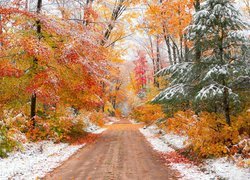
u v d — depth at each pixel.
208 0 11.63
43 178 9.24
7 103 15.53
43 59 14.38
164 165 11.28
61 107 19.03
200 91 10.80
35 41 13.68
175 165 11.12
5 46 13.45
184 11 20.06
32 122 15.71
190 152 12.61
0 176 8.79
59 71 15.62
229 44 11.38
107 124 47.22
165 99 12.27
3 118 13.86
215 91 10.53
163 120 21.88
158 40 29.50
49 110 18.92
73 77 16.64
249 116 10.68
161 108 22.45
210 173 9.23
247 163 8.24
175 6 20.16
